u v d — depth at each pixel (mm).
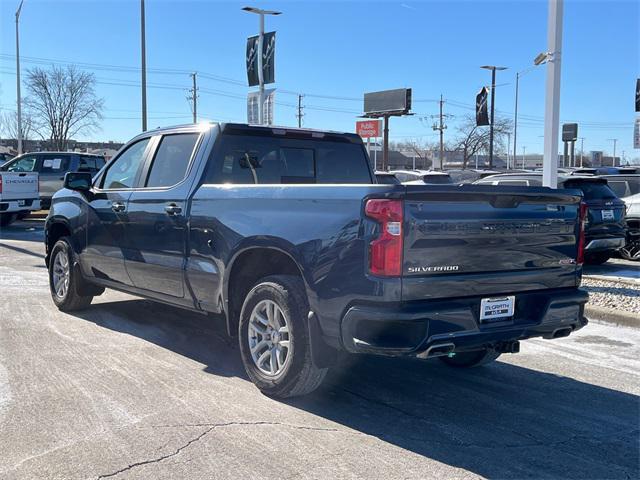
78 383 4836
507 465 3693
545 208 4512
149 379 4973
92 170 20219
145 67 27438
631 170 15477
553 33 8695
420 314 3805
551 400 4824
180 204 5359
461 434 4121
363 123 30406
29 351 5664
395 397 4781
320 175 6113
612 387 5164
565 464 3734
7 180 16875
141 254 5832
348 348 4000
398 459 3709
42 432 3928
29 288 8703
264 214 4586
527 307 4496
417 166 88188
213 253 4992
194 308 5395
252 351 4734
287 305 4387
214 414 4277
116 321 6844
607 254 11562
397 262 3816
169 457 3621
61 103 55750
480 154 75250
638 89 21969
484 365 5703
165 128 6031
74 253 6938
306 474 3469
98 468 3475
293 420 4230
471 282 4090
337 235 4051
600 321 7488
